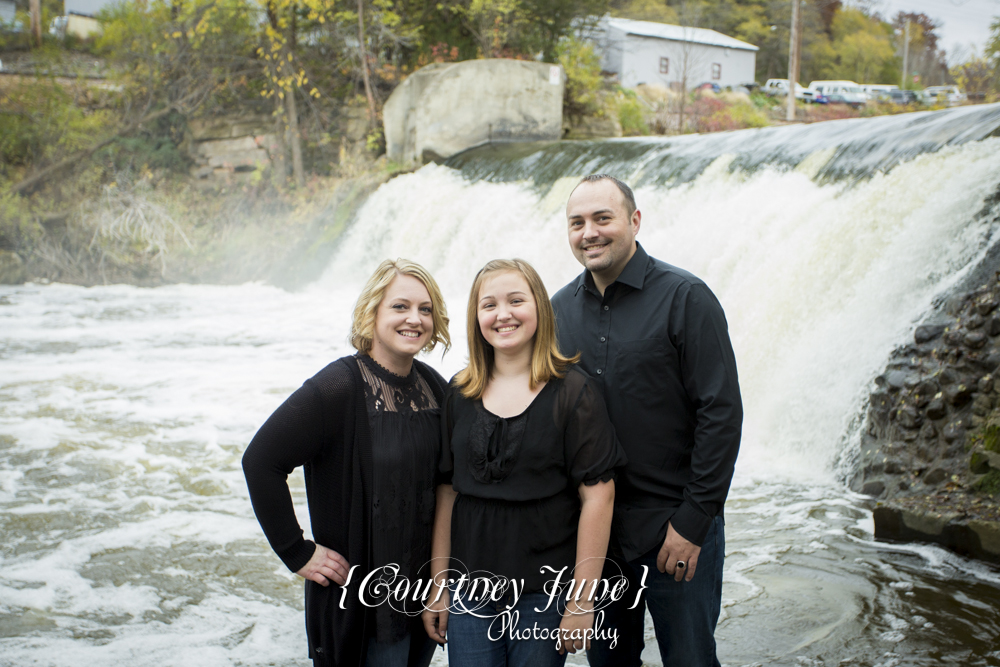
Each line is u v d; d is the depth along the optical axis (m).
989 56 25.27
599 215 2.48
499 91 17.39
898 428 5.05
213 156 20.05
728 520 4.75
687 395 2.49
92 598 3.90
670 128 23.38
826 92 33.78
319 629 2.38
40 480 5.59
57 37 25.47
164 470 5.83
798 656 3.24
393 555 2.38
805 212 7.82
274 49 18.28
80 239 17.61
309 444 2.32
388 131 18.67
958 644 3.30
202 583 4.09
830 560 4.15
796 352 6.60
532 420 2.31
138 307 13.66
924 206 6.39
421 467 2.42
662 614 2.53
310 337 10.91
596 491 2.32
